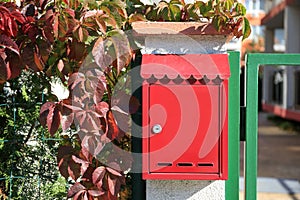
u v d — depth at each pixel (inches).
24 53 89.1
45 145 103.0
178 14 99.2
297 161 389.4
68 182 103.3
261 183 291.4
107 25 93.7
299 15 565.0
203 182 98.0
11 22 87.9
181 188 98.3
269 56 102.7
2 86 96.3
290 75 560.7
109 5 94.5
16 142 103.0
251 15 792.9
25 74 102.3
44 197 103.0
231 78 102.5
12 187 103.0
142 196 102.0
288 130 627.2
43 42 89.1
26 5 91.2
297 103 533.0
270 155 424.8
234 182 102.5
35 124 103.0
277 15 623.5
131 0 103.9
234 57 102.3
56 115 88.0
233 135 102.6
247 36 95.7
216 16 94.4
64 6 95.4
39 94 102.8
